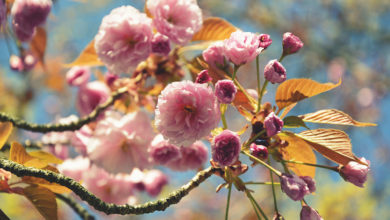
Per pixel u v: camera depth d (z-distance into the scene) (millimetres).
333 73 2658
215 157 816
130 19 914
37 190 817
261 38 864
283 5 2740
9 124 830
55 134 1096
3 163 799
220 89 825
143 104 1010
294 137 863
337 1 2717
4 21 955
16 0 956
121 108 1016
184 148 968
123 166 933
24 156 818
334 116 854
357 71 2689
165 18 921
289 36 865
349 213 1896
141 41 913
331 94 2611
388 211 1972
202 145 975
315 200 1990
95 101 1066
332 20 2750
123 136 934
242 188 852
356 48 2734
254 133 854
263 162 836
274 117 831
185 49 970
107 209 816
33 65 1035
